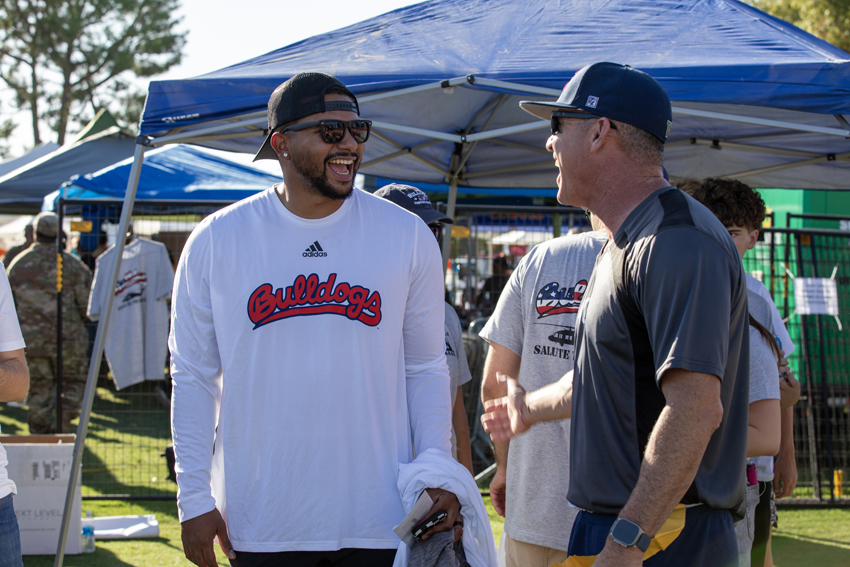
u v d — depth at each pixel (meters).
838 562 4.06
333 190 1.82
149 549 4.20
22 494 4.05
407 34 3.31
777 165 4.36
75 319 6.51
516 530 2.32
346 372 1.85
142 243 6.26
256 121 3.01
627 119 1.61
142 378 6.27
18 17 27.48
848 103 2.60
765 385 2.01
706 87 2.68
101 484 5.48
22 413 8.70
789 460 2.98
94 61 28.16
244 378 1.85
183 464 1.83
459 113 3.92
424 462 1.87
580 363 1.68
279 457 1.82
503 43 3.14
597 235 2.36
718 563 1.54
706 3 3.25
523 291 2.45
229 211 1.92
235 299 1.84
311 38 3.41
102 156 10.42
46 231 6.52
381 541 1.86
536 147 4.47
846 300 5.64
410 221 2.00
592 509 1.63
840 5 11.60
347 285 1.86
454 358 2.78
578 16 3.29
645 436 1.55
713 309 1.40
